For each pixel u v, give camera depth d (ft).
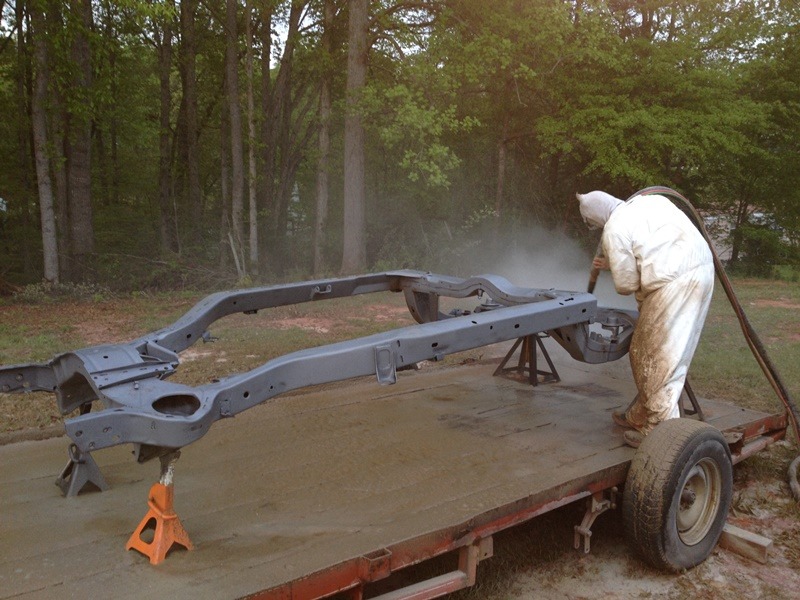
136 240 68.28
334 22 63.82
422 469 11.32
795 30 70.49
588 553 12.19
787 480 15.17
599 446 12.48
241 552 8.37
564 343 13.75
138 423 7.63
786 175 73.05
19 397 21.02
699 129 59.77
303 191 86.63
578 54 58.08
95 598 7.30
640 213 11.86
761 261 76.13
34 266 68.54
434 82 57.31
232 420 14.06
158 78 95.55
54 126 54.13
